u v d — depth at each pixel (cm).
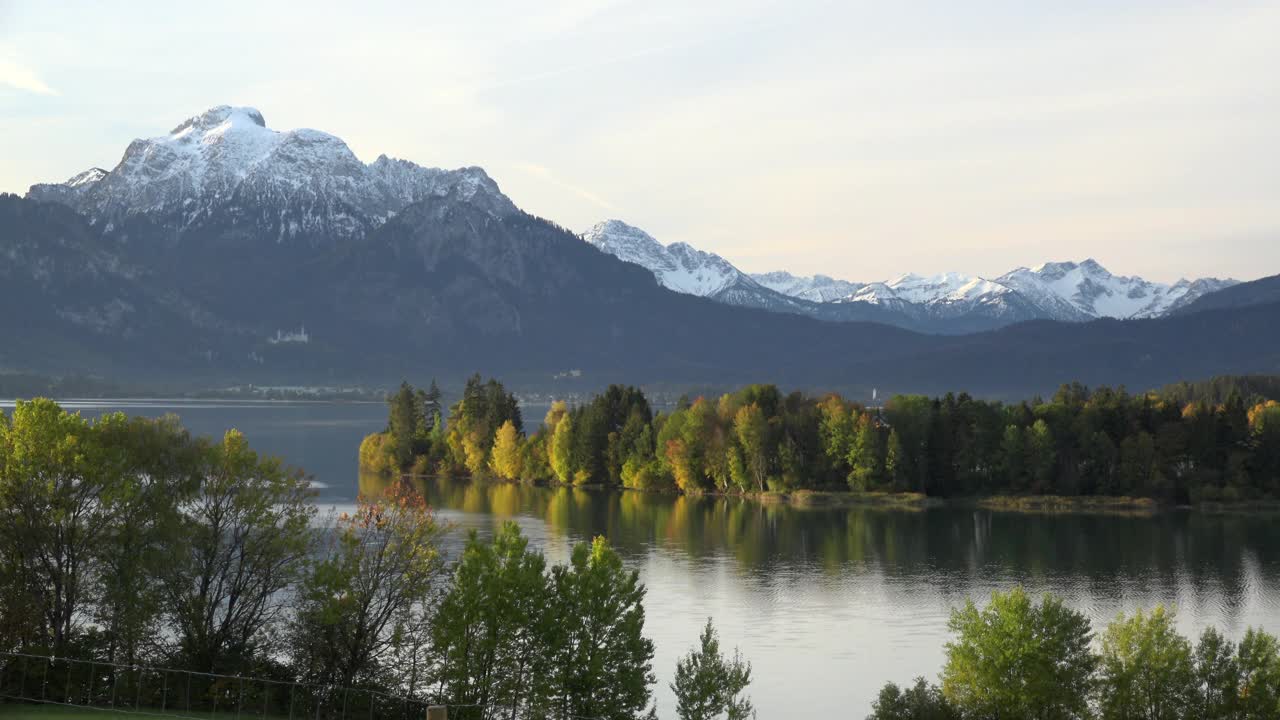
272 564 7519
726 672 7731
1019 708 7631
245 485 7462
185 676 6881
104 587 7219
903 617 11700
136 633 6988
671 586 13175
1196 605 12444
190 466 7500
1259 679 7662
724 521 18488
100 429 7494
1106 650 8081
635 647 7319
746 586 13188
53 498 7062
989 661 7775
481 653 7038
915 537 16950
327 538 9456
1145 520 18788
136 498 7281
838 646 10569
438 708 4625
